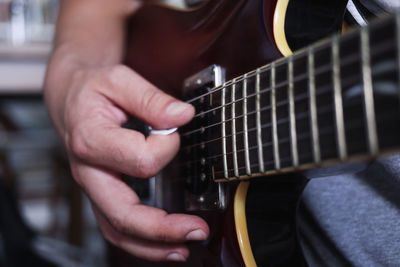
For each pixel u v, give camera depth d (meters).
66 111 0.48
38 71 1.30
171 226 0.42
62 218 1.82
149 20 0.57
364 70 0.28
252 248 0.40
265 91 0.34
